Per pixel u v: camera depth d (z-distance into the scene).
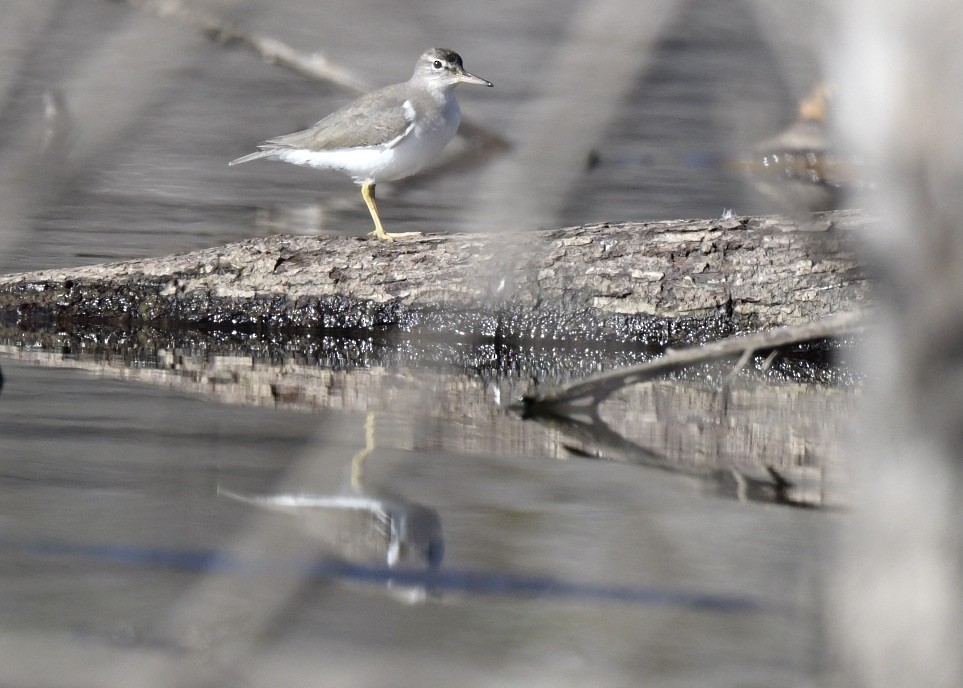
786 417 12.97
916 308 2.49
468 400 13.67
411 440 11.73
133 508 9.09
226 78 30.62
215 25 10.43
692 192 22.80
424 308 16.20
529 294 15.98
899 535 2.66
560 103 3.75
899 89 2.35
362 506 9.33
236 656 6.04
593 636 6.68
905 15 2.33
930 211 2.41
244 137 26.73
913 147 2.38
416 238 16.69
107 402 12.81
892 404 2.61
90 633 6.39
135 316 16.72
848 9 2.36
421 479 10.27
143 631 6.40
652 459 11.20
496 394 13.98
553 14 28.23
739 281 15.50
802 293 15.27
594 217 20.39
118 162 24.42
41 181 7.11
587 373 15.23
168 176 23.67
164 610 6.82
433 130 17.98
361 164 17.97
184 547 8.16
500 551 8.24
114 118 5.30
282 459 10.76
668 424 12.69
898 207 2.44
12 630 6.39
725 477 10.48
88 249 18.47
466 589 7.51
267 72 31.06
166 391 13.51
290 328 16.48
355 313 16.33
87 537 8.34
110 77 5.31
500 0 27.95
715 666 6.15
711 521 9.11
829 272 15.20
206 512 9.03
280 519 8.92
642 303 15.71
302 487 9.88
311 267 16.48
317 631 6.74
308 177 24.36
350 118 17.86
